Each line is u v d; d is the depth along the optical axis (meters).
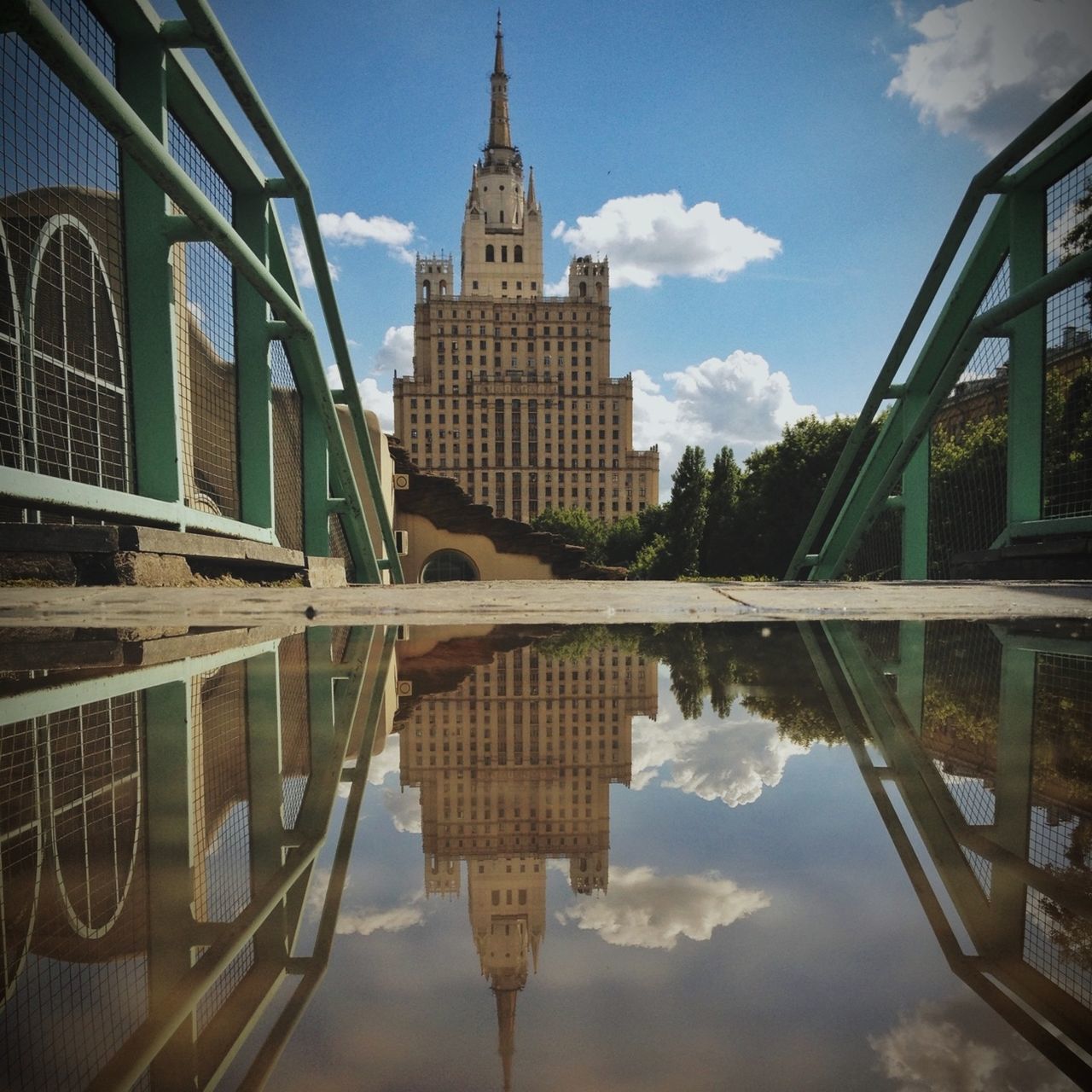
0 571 6.05
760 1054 0.43
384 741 1.48
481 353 104.50
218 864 0.83
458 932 0.63
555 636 3.57
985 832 0.90
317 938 0.63
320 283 10.76
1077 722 1.63
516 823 0.96
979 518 13.55
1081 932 0.62
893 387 13.41
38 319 8.73
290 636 3.67
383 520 15.58
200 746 1.47
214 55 7.10
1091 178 9.36
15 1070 0.44
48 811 1.06
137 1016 0.51
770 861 0.80
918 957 0.57
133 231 7.40
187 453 8.80
